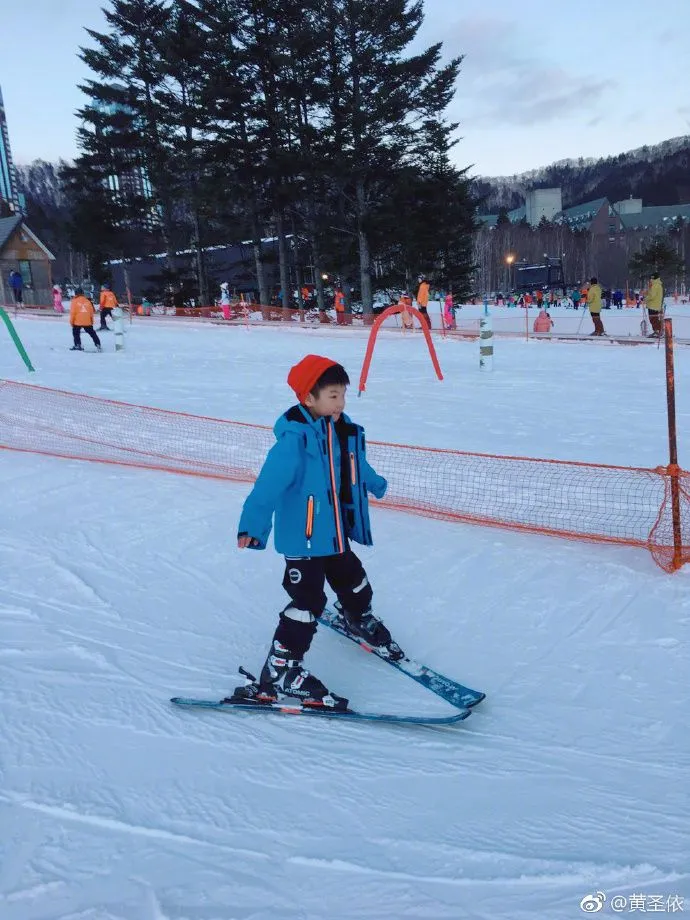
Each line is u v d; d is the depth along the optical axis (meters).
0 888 1.92
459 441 7.93
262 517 2.77
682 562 4.34
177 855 2.08
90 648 3.43
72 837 2.14
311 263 41.19
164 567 4.48
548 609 3.91
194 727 2.82
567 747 2.72
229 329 26.78
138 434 8.06
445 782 2.50
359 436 3.05
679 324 28.16
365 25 30.03
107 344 20.22
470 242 40.97
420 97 31.94
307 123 32.50
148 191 44.41
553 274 63.88
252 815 2.28
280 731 2.83
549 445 7.74
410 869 2.05
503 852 2.12
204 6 33.28
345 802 2.37
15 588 4.10
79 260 76.12
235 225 37.69
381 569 4.51
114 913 1.84
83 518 5.35
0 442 7.69
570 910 1.90
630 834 2.21
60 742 2.66
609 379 13.48
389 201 32.72
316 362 2.83
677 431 8.52
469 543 4.93
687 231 104.38
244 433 8.10
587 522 5.26
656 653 3.40
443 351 19.02
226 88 32.62
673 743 2.72
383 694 3.13
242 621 3.82
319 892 1.95
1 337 21.25
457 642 3.59
